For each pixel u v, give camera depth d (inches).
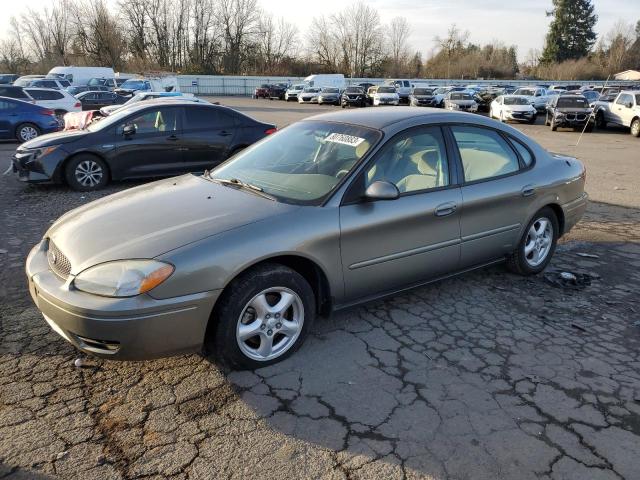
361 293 140.2
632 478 94.5
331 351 135.0
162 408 111.2
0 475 92.1
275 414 110.0
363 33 3186.5
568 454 100.0
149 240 114.7
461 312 159.2
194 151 347.9
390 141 144.3
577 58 3250.5
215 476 93.0
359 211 133.5
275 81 2389.3
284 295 125.4
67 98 805.9
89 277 109.8
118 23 2908.5
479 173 163.6
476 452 100.0
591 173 439.2
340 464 96.4
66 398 113.8
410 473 94.7
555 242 194.1
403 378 123.8
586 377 125.7
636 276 192.9
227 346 118.6
